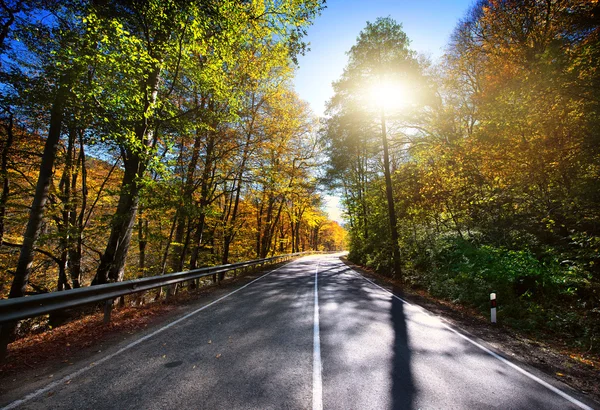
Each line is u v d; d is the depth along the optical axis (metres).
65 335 5.25
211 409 2.77
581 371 4.33
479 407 3.01
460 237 12.61
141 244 16.12
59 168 12.13
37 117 8.53
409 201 15.31
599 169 7.02
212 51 10.33
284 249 40.97
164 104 8.62
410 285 12.88
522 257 8.66
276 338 4.98
